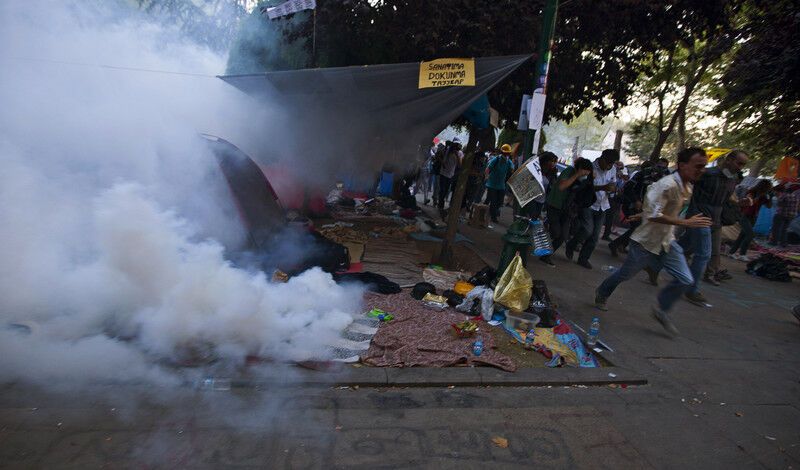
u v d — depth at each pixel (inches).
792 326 217.8
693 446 116.9
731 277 306.7
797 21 366.3
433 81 193.2
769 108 504.7
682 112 621.6
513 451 108.0
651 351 171.0
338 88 204.2
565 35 249.8
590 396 136.7
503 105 298.8
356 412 117.6
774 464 113.0
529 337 163.0
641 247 188.7
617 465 106.7
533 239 201.3
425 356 146.3
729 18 269.3
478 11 220.2
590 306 212.8
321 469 97.0
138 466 93.3
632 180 319.9
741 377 157.5
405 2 211.3
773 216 508.4
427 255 270.2
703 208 225.9
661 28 257.6
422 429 113.3
